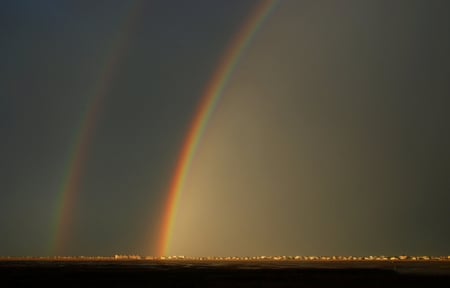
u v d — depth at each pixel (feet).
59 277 280.51
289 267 506.07
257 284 225.56
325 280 253.24
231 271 376.07
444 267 500.33
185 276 294.25
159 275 304.30
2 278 268.41
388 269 426.92
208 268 460.96
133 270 396.98
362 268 460.96
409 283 228.22
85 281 244.83
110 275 305.32
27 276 290.56
